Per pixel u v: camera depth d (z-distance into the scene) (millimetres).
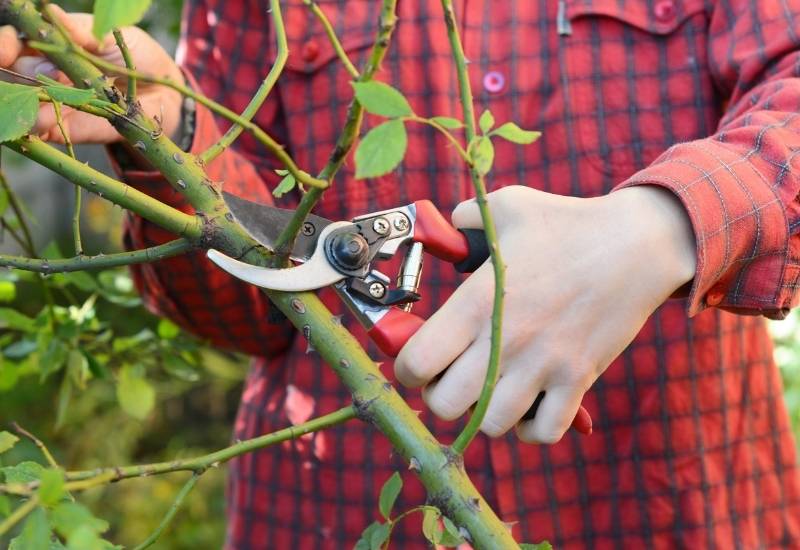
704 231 547
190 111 721
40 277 818
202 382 2195
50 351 817
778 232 572
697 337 751
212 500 2049
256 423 833
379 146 426
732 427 768
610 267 543
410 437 514
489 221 472
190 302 792
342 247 566
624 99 752
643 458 754
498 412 547
